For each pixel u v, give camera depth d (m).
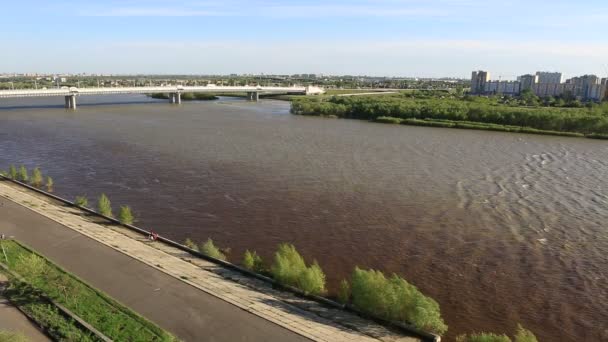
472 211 61.00
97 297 32.31
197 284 35.25
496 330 34.31
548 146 114.50
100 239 44.22
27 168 80.88
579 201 66.44
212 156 93.44
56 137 112.94
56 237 44.12
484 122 154.25
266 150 101.62
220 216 57.25
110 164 84.44
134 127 134.75
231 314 31.02
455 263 45.41
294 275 36.84
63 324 28.89
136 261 39.12
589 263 45.94
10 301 31.80
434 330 31.55
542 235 53.00
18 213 51.22
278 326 29.80
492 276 42.88
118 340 27.30
